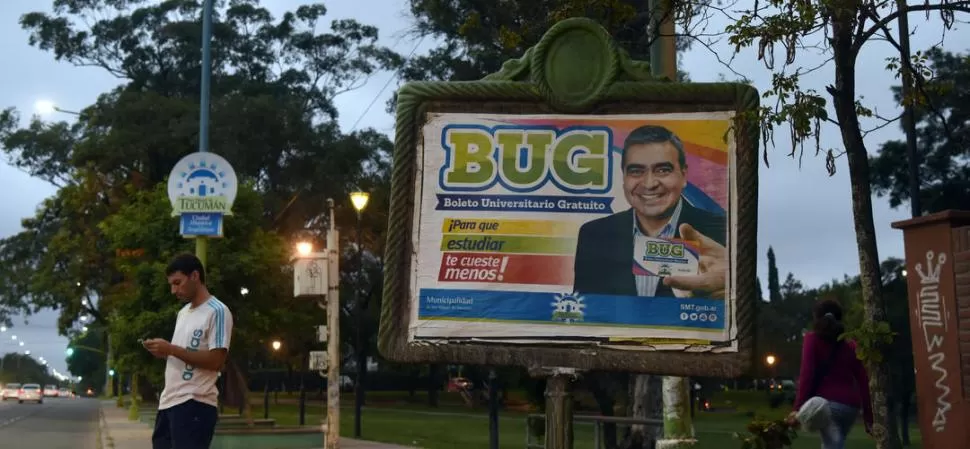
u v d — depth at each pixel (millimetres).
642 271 5043
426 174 5223
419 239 5188
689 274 5012
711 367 4910
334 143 50875
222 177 17750
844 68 7059
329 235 18422
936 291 5824
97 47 57906
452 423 33688
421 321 5125
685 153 5094
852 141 6957
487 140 5219
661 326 4988
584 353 5008
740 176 5031
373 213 50250
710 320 4965
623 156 5137
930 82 7977
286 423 32031
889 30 7617
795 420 6387
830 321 6555
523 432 27797
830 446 6496
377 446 21203
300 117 50938
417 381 77500
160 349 6328
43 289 49000
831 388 6484
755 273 4961
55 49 57031
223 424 22375
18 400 83188
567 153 5164
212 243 21703
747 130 5051
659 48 9953
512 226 5148
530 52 5250
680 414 9664
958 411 5605
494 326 5086
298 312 23781
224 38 58969
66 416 46188
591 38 5211
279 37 60594
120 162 48312
